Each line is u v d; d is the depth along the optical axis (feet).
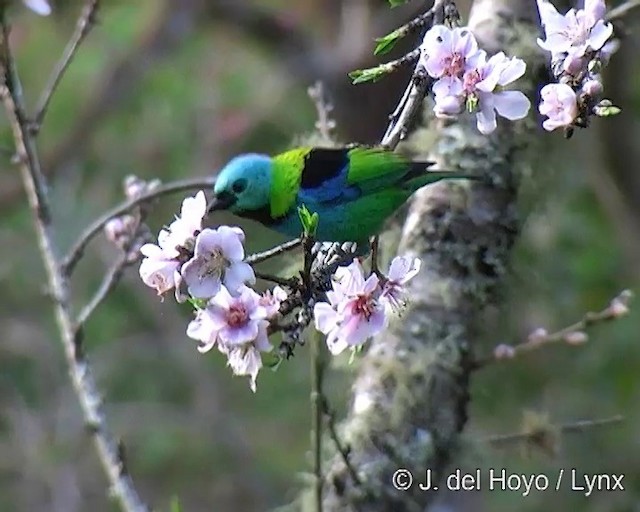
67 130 53.62
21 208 52.44
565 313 41.45
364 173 18.88
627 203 42.60
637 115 43.55
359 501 18.38
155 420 51.06
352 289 14.44
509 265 20.48
